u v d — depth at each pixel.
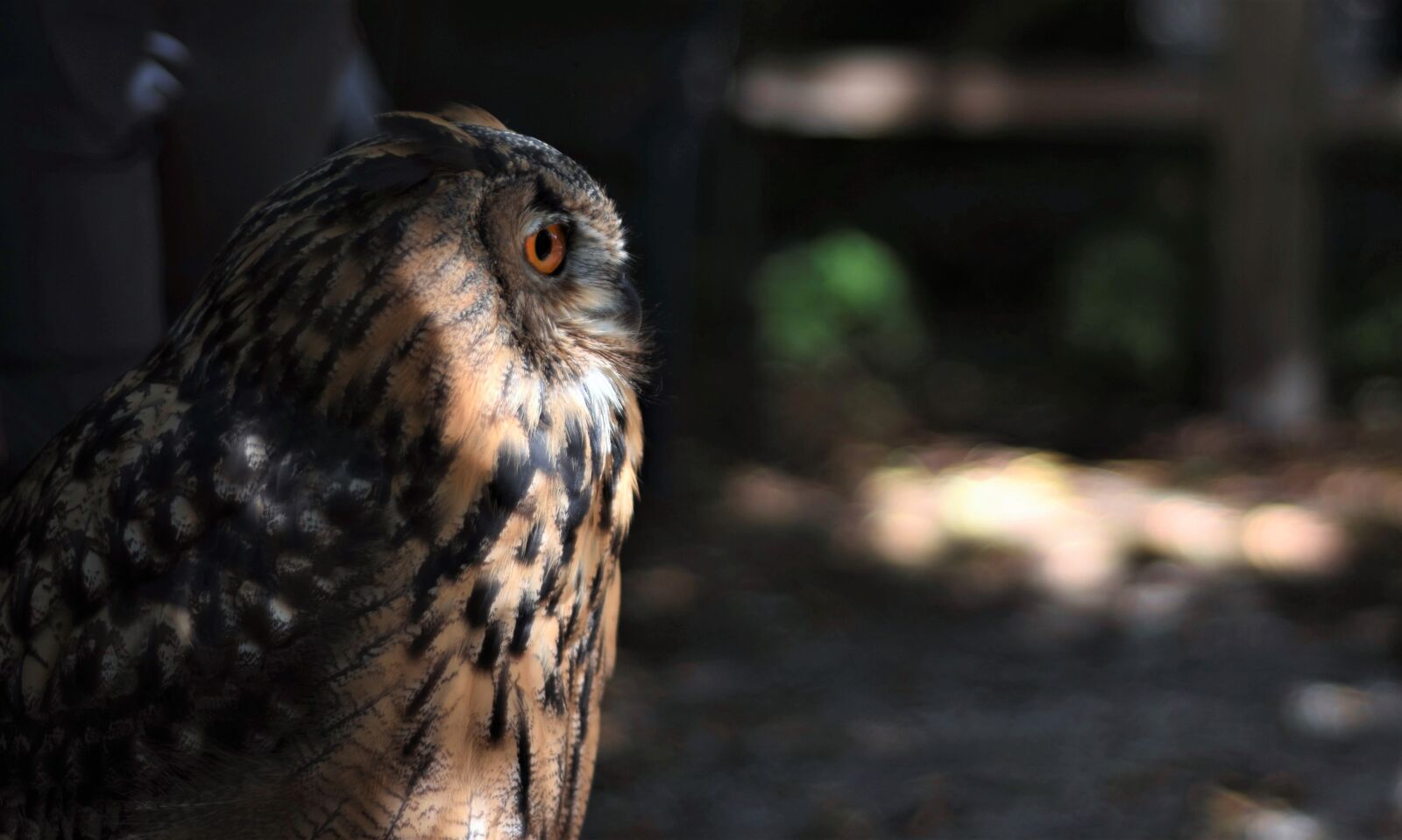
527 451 3.49
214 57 4.62
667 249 11.33
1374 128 15.80
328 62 4.85
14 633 3.53
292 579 3.37
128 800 3.50
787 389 17.14
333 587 3.38
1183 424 16.58
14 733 3.57
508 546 3.50
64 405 4.66
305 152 4.92
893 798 8.62
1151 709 9.95
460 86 10.33
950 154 23.27
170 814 3.49
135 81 4.53
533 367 3.54
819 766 9.06
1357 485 14.44
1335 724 9.65
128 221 4.63
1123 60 23.27
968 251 22.67
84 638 3.43
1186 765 9.02
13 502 3.71
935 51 20.67
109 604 3.42
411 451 3.37
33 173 4.49
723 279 16.45
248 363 3.38
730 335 16.41
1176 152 19.03
